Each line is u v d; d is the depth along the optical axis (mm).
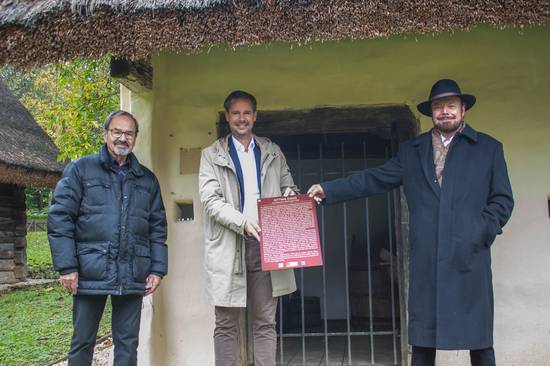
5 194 9656
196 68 4023
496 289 3727
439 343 2744
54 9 2926
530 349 3684
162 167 3992
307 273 6094
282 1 2779
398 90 3895
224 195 3268
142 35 2889
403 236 3920
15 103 10578
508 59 3836
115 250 3031
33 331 6156
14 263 9789
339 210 6043
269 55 3990
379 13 2760
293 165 5348
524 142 3797
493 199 2900
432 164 2957
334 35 2826
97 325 3105
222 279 3145
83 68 7504
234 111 3285
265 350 3238
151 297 3861
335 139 4801
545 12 2736
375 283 5078
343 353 4426
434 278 2832
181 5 2820
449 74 3869
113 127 3125
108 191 3090
